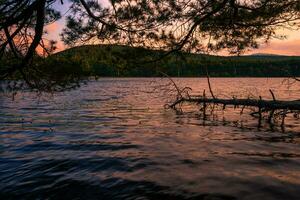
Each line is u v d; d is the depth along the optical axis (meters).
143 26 8.22
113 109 24.05
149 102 30.62
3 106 26.56
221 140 11.25
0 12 6.76
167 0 8.11
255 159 8.31
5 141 11.57
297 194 5.70
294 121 16.44
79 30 7.59
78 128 14.84
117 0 7.61
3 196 5.99
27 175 7.21
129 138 11.98
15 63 7.87
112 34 7.95
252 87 61.31
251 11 8.57
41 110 23.42
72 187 6.39
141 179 6.74
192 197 5.66
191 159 8.36
